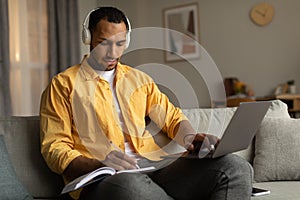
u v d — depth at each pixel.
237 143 1.55
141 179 1.42
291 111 4.28
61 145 1.63
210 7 5.20
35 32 4.55
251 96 4.81
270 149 2.07
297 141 2.06
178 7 5.38
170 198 1.49
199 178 1.54
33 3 4.54
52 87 1.74
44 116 1.71
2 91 4.01
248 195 1.51
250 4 4.97
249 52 5.00
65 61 4.70
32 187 1.82
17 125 1.90
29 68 4.49
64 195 1.81
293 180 2.05
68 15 4.75
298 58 4.72
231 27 5.09
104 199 1.40
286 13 4.77
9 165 1.74
